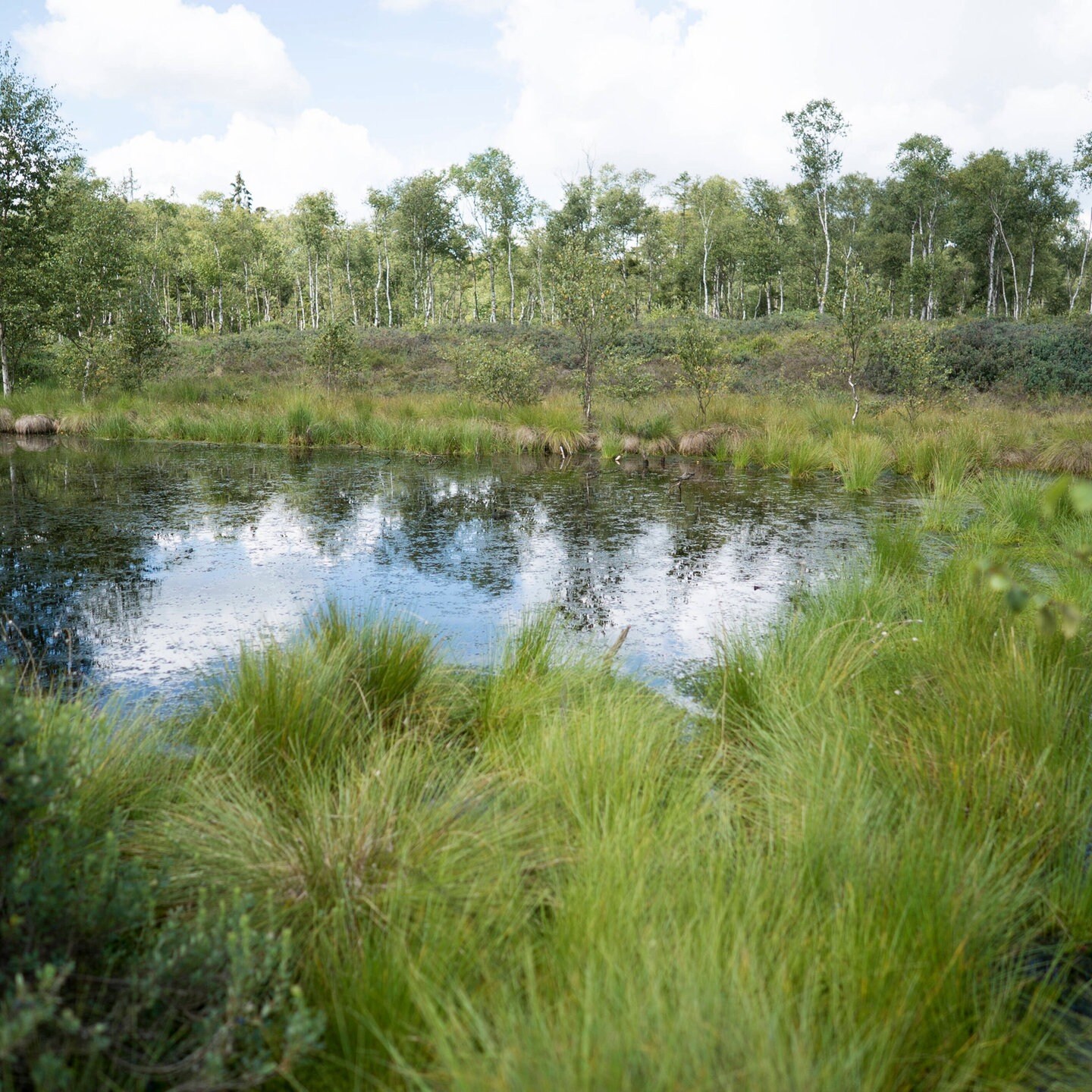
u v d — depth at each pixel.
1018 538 7.85
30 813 1.91
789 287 61.25
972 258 57.66
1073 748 3.17
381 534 8.52
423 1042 1.67
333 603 4.59
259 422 17.44
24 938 1.69
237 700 3.53
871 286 16.72
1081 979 2.24
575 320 17.97
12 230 22.67
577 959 1.87
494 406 18.70
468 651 4.98
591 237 54.94
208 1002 1.72
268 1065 1.56
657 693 4.17
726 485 11.81
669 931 2.00
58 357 24.80
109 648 5.12
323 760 3.22
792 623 4.68
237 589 6.47
